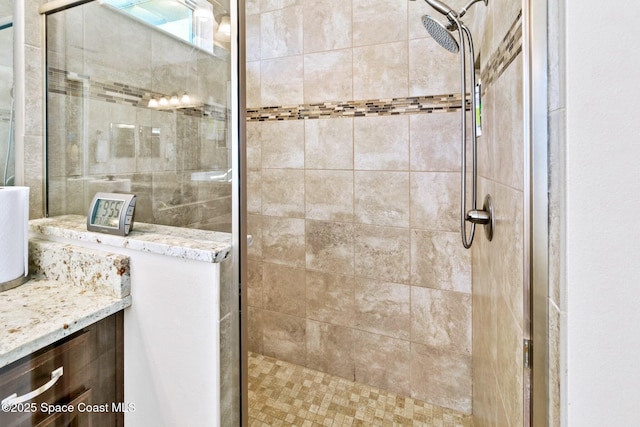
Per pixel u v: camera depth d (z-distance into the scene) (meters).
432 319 1.62
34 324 0.74
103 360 0.87
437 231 1.59
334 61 1.74
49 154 1.20
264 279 2.00
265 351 2.03
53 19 1.18
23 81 1.14
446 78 1.53
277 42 1.87
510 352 0.79
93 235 0.94
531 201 0.54
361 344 1.78
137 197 1.06
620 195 0.43
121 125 1.10
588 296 0.45
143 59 1.06
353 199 1.75
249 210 2.01
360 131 1.71
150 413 0.91
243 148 0.87
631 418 0.44
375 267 1.73
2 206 0.87
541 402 0.53
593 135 0.44
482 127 1.26
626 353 0.44
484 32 1.16
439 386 1.62
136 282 0.90
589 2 0.43
